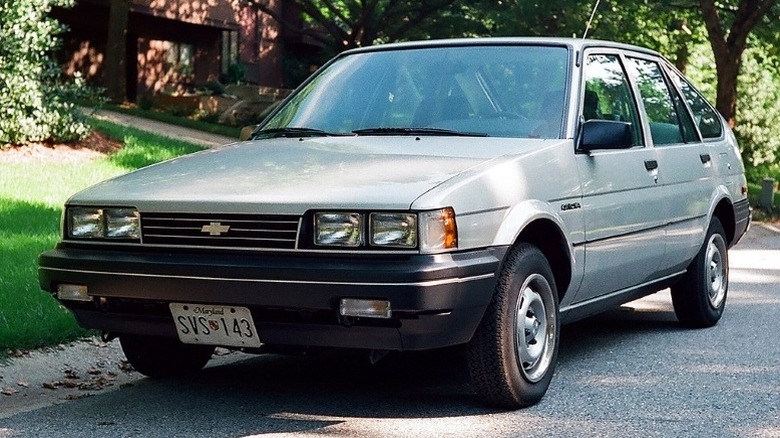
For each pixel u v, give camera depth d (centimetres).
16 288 699
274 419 487
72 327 624
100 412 500
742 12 2216
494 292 484
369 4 2661
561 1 2284
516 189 494
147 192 489
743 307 849
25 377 563
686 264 711
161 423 480
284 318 461
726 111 2253
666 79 718
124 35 2766
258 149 552
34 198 1112
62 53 3000
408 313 440
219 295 457
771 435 468
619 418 493
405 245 442
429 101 581
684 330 742
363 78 616
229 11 3388
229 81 3378
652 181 632
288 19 3716
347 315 443
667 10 2334
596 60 618
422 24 2806
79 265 486
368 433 462
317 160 511
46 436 457
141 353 557
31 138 1418
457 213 454
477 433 463
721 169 757
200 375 589
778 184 3434
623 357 643
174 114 2684
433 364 618
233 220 461
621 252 596
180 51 3325
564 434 464
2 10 1374
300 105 621
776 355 650
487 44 610
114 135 1617
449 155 509
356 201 447
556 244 533
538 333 516
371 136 562
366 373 593
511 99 572
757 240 1523
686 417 497
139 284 472
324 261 445
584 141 550
